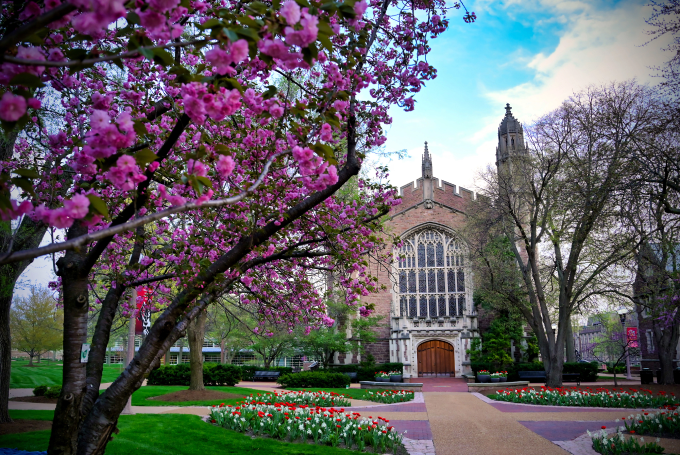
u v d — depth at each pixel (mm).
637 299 21453
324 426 10344
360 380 30969
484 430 12695
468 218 30219
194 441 9953
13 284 9984
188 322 5766
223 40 3238
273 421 11383
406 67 7777
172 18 3805
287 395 17250
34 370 32438
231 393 20688
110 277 7707
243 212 7840
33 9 3262
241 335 35406
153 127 6715
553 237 22031
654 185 11109
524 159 24094
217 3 5926
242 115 7301
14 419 12336
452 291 35219
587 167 14766
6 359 11906
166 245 8609
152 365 5250
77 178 6703
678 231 11469
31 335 38219
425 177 36844
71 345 5016
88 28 2709
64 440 4816
